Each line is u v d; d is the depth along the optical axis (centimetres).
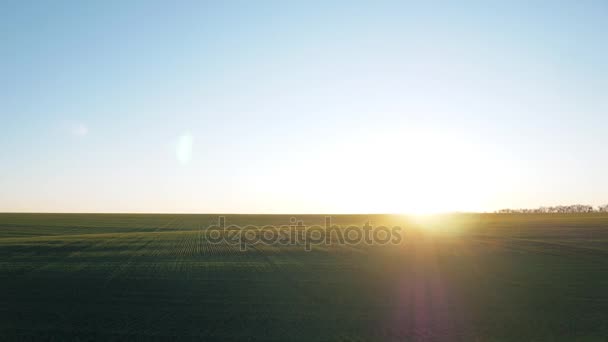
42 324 1895
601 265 3316
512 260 3534
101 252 3891
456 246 4284
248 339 1706
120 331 1800
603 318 1989
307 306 2184
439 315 2045
